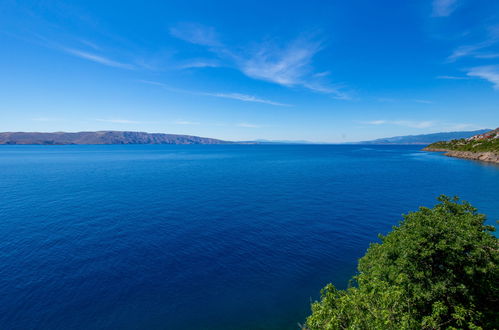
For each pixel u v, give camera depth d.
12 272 23.58
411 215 16.39
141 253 27.81
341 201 51.06
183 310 19.09
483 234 13.27
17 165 115.50
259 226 36.47
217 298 20.47
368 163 132.75
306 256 27.62
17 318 17.94
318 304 13.91
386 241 17.20
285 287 22.06
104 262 25.73
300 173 93.19
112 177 80.50
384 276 15.15
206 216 40.72
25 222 36.91
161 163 131.12
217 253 28.06
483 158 131.12
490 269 12.55
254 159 162.62
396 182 73.19
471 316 12.03
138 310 19.03
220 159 162.00
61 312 18.62
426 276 13.05
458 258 12.57
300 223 37.88
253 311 19.03
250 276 23.70
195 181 73.75
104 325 17.55
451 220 14.29
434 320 12.07
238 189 62.25
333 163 133.62
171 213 42.09
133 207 45.41
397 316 11.66
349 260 26.81
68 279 22.66
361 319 11.55
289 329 17.23
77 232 33.38
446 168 106.12
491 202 50.56
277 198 53.25
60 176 81.56
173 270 24.52
